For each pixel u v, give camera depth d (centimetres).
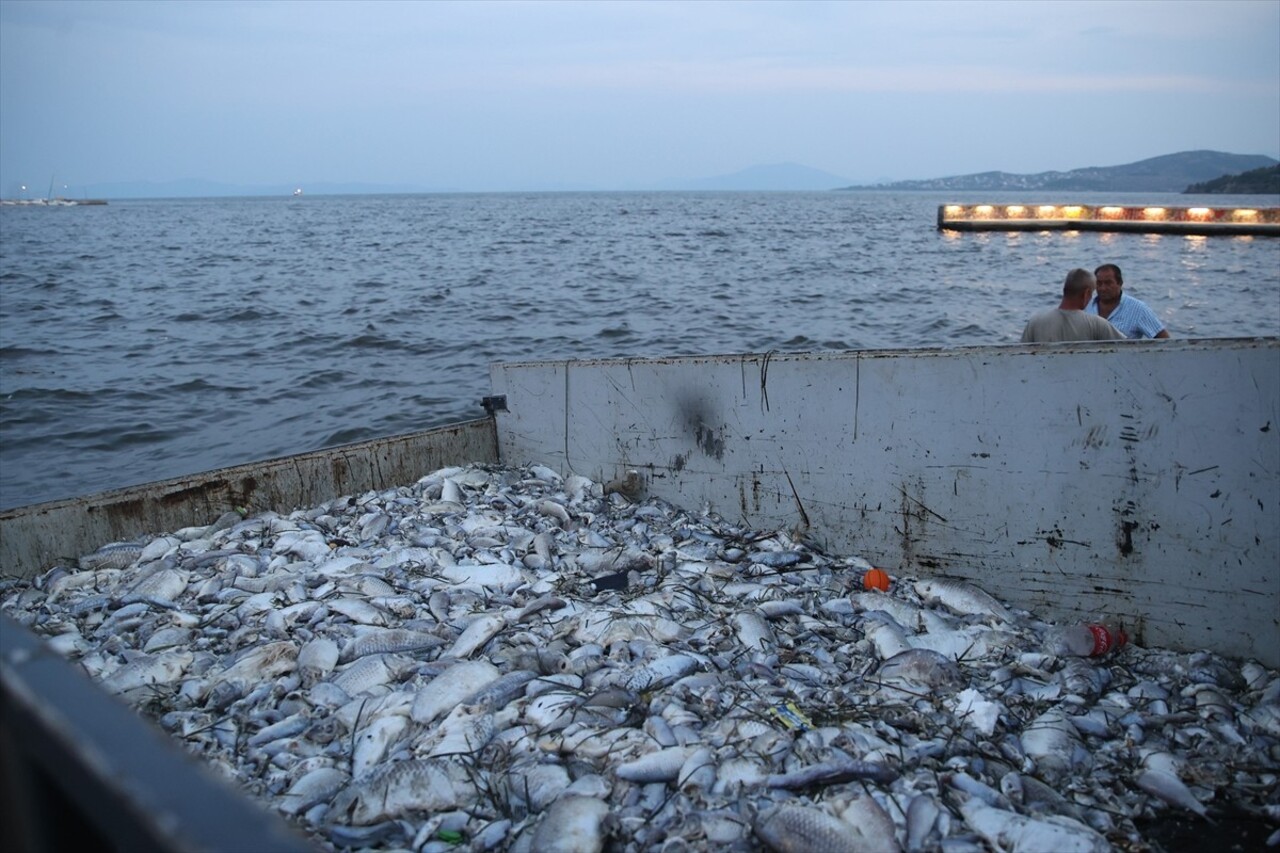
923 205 15612
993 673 420
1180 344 428
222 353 1781
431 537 586
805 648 445
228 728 380
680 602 486
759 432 586
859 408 538
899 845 289
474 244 5056
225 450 1179
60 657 155
